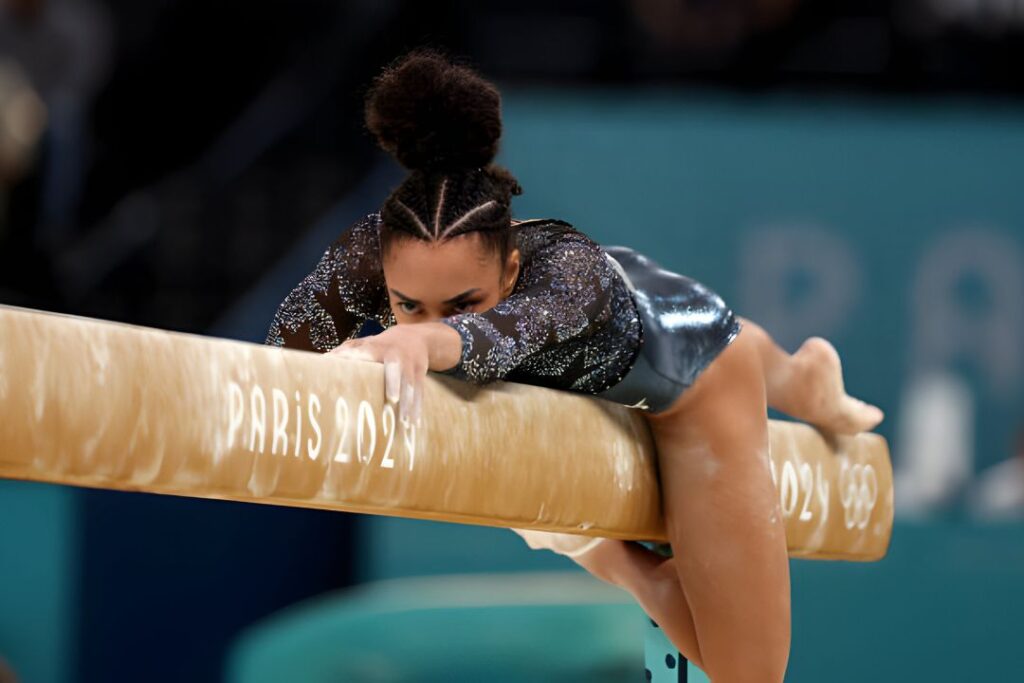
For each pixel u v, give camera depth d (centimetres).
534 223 880
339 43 2995
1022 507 2330
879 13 2909
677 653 1033
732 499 916
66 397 612
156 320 2803
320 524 2423
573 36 2880
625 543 1054
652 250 2375
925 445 2438
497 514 808
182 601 2306
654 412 916
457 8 2864
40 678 2130
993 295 2461
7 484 2134
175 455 653
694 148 2395
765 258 2411
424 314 822
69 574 2158
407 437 741
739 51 2873
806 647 2108
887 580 2133
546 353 852
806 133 2428
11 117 2456
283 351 709
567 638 2094
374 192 2462
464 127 819
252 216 2931
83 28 2798
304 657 2027
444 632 2073
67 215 2802
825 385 1038
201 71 3141
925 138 2456
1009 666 2128
